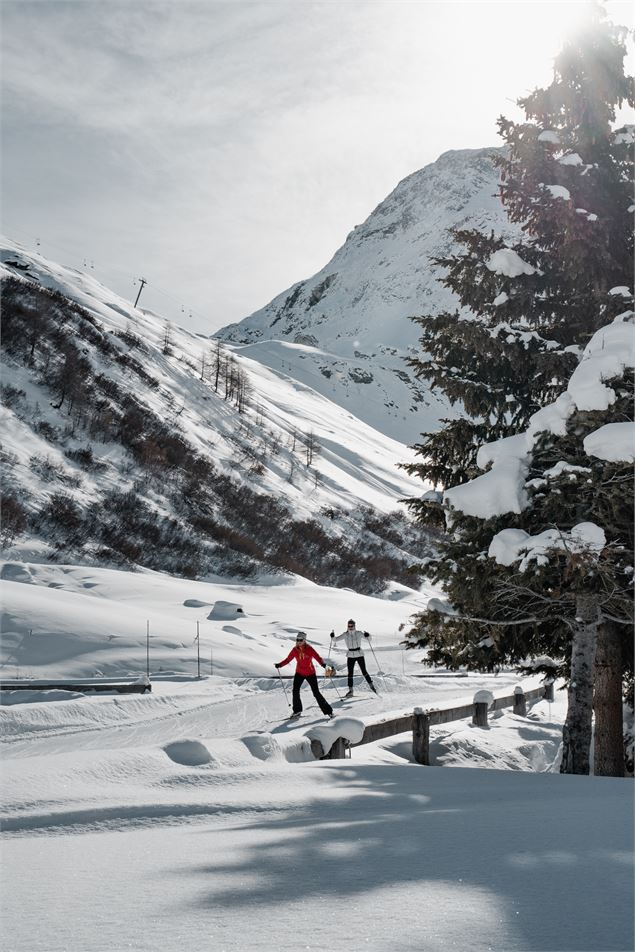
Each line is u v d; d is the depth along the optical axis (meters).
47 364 62.56
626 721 11.19
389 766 6.55
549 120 11.61
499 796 4.86
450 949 1.76
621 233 11.29
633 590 9.38
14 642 19.66
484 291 11.43
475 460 11.16
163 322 139.88
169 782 5.14
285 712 13.89
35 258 114.75
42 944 1.92
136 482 53.62
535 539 8.80
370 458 111.00
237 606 31.70
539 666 12.13
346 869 2.65
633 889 2.29
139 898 2.36
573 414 8.96
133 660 19.95
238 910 2.16
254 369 158.88
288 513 64.94
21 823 3.96
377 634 32.78
